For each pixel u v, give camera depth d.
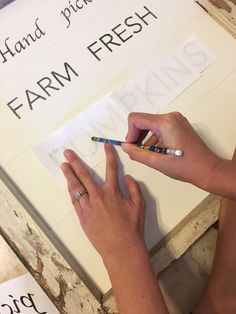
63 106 0.83
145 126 0.72
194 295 0.76
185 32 0.89
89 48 0.88
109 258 0.69
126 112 0.82
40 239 0.73
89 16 0.90
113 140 0.78
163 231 0.75
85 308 0.71
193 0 0.92
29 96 0.84
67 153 0.77
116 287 0.68
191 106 0.83
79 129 0.81
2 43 0.88
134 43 0.88
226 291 0.74
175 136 0.69
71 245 0.74
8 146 0.80
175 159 0.68
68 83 0.85
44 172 0.78
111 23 0.90
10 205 0.75
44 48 0.88
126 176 0.77
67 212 0.76
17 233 0.73
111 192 0.74
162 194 0.77
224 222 0.77
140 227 0.72
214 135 0.81
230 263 0.75
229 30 0.89
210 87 0.85
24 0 0.91
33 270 0.72
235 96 0.84
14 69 0.86
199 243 0.79
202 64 0.86
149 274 0.68
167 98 0.83
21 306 0.71
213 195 0.78
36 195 0.77
